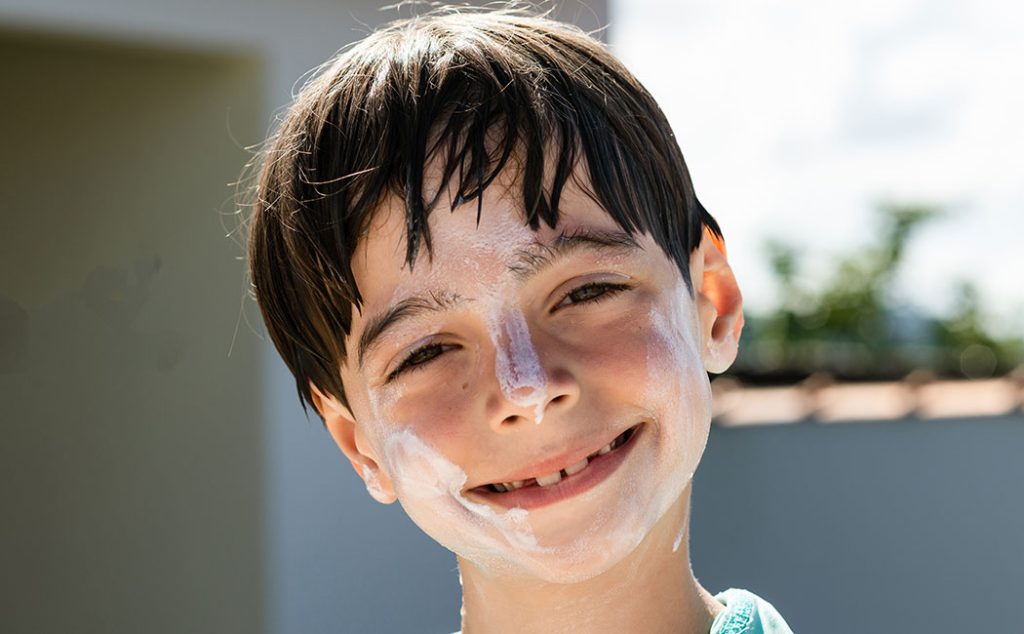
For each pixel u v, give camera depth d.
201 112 4.39
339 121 1.63
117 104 4.63
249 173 3.88
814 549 5.75
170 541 4.61
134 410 4.74
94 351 4.82
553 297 1.54
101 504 4.82
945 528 5.91
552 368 1.50
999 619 5.88
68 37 3.98
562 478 1.53
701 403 1.61
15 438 5.00
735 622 1.66
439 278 1.54
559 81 1.63
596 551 1.51
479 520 1.55
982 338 10.15
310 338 1.73
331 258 1.61
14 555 5.01
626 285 1.58
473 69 1.60
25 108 4.85
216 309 4.45
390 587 4.40
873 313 10.74
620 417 1.53
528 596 1.60
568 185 1.57
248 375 4.33
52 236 4.89
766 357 8.61
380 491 1.79
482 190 1.53
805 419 5.81
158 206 4.60
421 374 1.58
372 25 4.32
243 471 4.34
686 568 1.67
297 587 4.25
